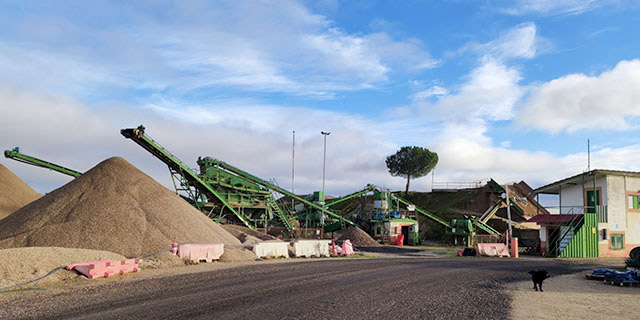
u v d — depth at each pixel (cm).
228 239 2791
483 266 2444
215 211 4894
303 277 1652
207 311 974
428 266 2320
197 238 2441
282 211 5638
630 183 3662
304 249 2867
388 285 1516
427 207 8056
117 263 1578
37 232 2077
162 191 2761
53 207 2306
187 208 2830
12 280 1269
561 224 3638
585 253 3450
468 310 1120
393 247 4841
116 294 1164
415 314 1037
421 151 9131
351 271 1928
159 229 2328
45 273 1377
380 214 5847
